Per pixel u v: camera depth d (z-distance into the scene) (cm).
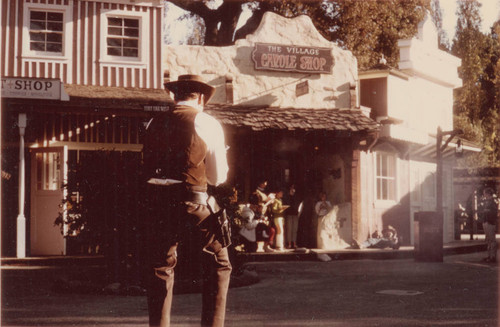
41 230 1678
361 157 2066
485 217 1599
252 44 2002
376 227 2128
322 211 1959
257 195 1777
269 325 689
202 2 2742
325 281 1150
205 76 1953
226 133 1859
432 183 2478
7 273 1296
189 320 735
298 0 2658
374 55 2753
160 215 499
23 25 1780
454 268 1401
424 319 726
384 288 1035
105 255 1037
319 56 2067
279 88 2027
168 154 500
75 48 1823
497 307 819
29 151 1702
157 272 496
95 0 1841
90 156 1016
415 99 2333
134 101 1709
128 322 731
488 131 2561
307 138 1988
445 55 2448
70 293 1012
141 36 1883
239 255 1123
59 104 1642
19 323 725
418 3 2675
